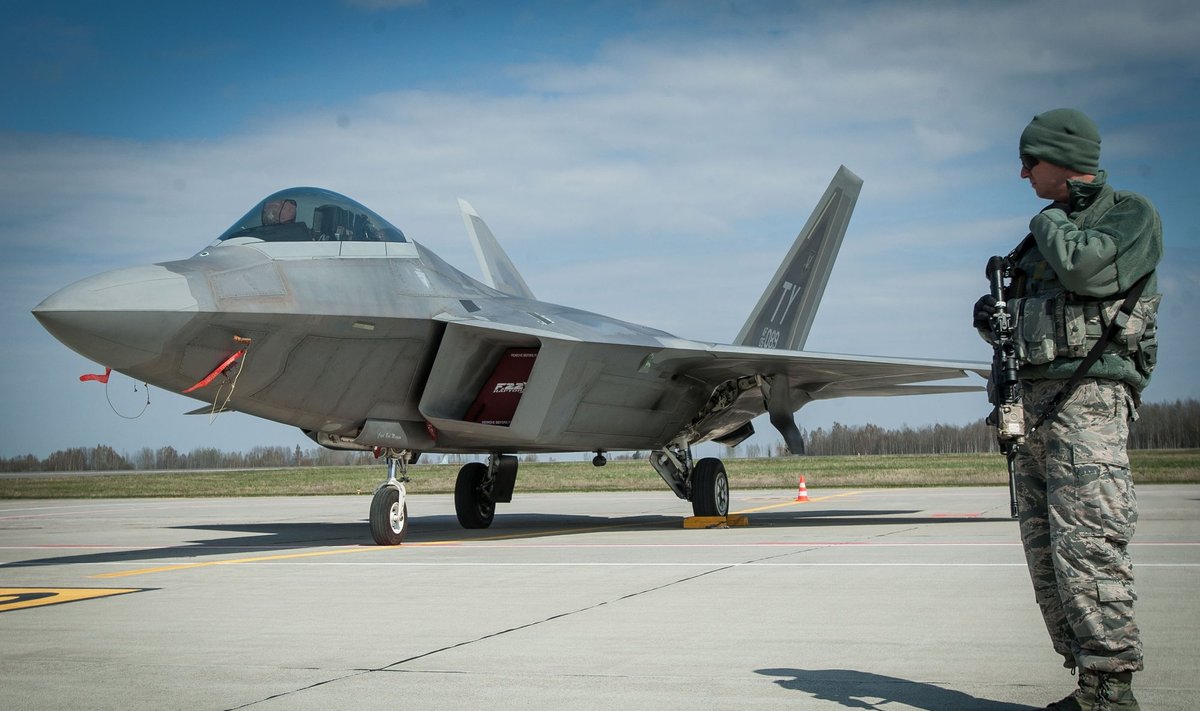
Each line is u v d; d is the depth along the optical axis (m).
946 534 11.51
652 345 12.78
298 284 10.57
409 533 13.89
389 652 5.08
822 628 5.53
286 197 11.40
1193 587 6.80
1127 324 3.47
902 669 4.51
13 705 4.12
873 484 31.11
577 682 4.37
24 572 9.30
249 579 8.27
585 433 13.23
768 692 4.13
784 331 18.36
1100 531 3.46
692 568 8.43
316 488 37.66
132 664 4.88
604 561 9.16
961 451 99.69
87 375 10.04
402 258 11.87
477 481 14.95
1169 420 83.00
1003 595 6.60
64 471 103.88
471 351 12.03
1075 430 3.53
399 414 11.95
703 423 15.34
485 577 8.08
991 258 3.91
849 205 19.36
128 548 12.17
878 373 14.32
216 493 35.38
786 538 11.45
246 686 4.39
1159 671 4.34
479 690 4.25
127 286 9.27
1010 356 3.69
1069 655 3.80
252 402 10.83
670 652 4.96
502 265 19.44
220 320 9.73
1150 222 3.49
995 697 3.99
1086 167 3.73
